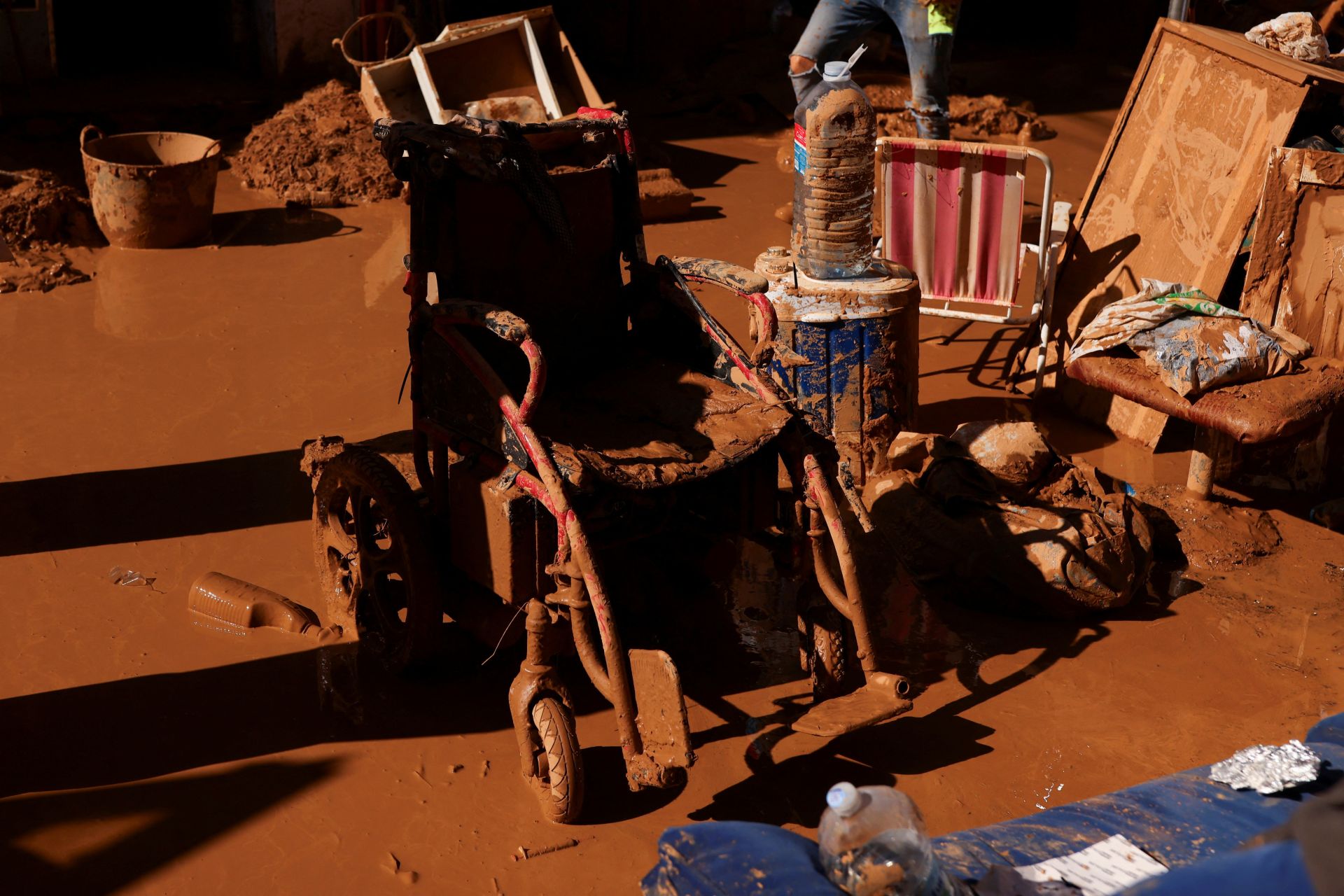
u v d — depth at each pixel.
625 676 3.08
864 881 2.13
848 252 4.69
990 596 4.13
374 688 3.74
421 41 10.03
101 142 7.03
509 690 3.61
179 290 6.47
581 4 11.11
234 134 9.00
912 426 4.92
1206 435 4.53
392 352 5.85
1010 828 2.57
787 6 10.91
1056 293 5.86
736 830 2.37
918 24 6.50
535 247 3.73
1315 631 4.04
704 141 9.30
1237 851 1.71
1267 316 4.84
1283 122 4.96
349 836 3.18
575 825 3.23
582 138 4.01
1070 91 10.79
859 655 3.39
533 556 3.32
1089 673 3.84
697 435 3.45
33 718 3.54
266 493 4.72
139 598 4.11
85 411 5.23
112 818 3.20
